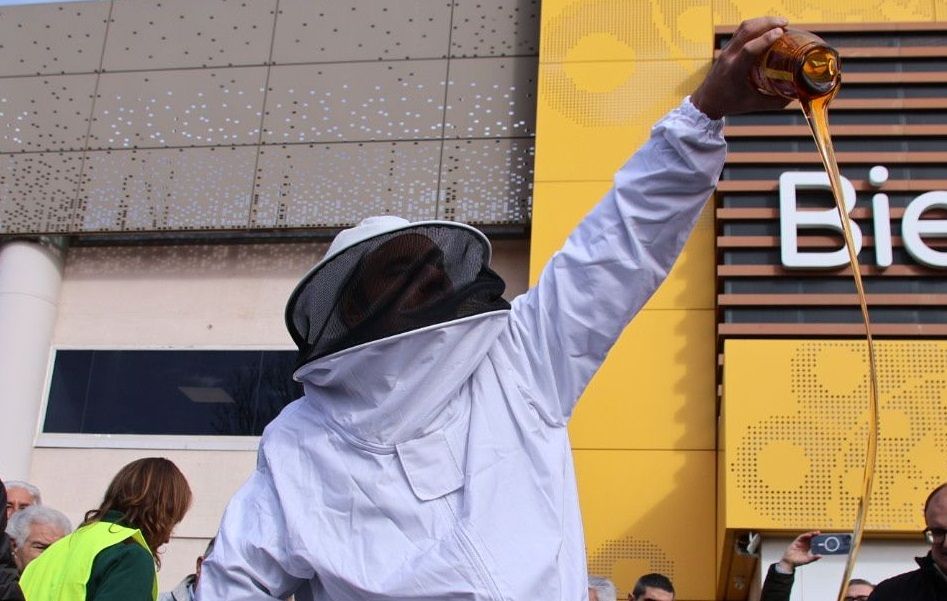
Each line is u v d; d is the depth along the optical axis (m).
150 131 9.10
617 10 8.63
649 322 7.89
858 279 1.91
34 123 9.25
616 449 7.64
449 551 1.97
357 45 9.09
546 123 8.43
